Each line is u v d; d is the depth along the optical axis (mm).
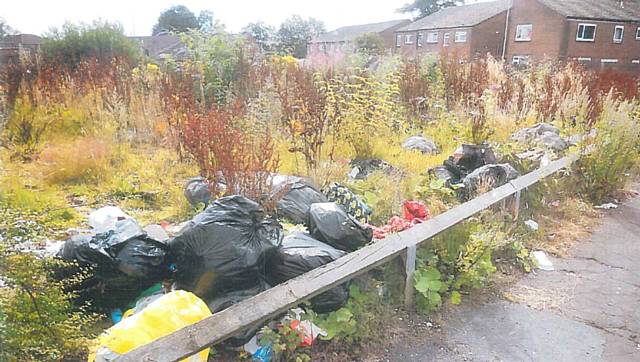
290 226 3877
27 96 7719
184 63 10492
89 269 2781
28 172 5777
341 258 3186
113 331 2363
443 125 8812
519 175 5922
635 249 4996
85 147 6188
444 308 3664
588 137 7098
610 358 3129
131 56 14883
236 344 2762
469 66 12938
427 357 3070
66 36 14797
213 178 4547
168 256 3131
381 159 6656
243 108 6980
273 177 4688
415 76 10836
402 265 3576
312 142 5738
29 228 2443
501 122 8578
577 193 6578
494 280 4156
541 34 35000
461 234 4035
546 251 4887
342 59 11781
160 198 5285
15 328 2105
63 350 2309
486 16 39125
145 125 7781
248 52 11812
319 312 3145
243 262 2926
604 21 33594
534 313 3674
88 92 8555
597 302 3877
